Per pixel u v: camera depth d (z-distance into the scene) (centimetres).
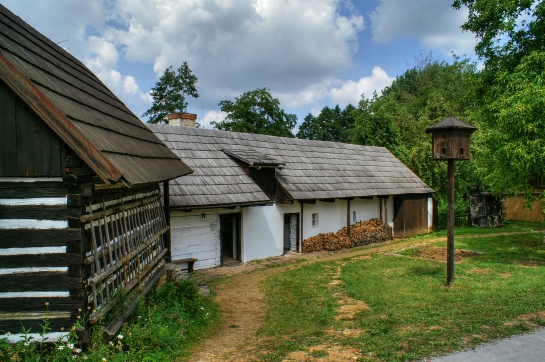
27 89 499
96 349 534
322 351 618
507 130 1317
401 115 3419
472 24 1489
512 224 2623
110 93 1017
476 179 2670
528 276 1075
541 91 1153
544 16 1326
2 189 534
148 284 788
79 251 531
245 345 688
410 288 1016
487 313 753
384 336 666
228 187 1543
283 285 1177
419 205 2473
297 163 2017
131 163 598
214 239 1530
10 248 533
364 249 1934
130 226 727
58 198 535
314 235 1966
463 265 1291
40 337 527
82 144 500
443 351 589
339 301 958
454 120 988
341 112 6228
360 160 2444
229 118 4097
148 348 596
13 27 668
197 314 849
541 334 643
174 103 4019
